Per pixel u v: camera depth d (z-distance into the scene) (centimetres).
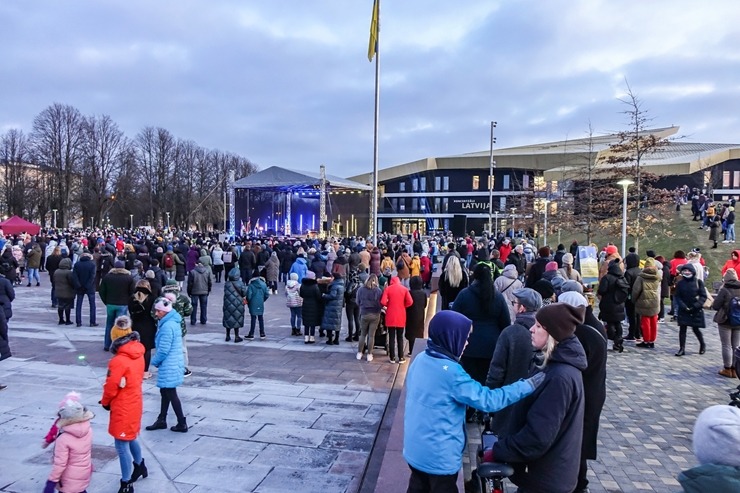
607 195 2617
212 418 680
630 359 988
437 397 309
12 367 912
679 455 564
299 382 843
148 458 560
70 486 422
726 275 870
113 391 475
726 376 870
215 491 493
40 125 6488
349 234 5603
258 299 1166
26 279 2344
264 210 5341
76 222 7619
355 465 550
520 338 461
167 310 637
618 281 1022
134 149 7281
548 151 7694
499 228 6400
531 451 282
